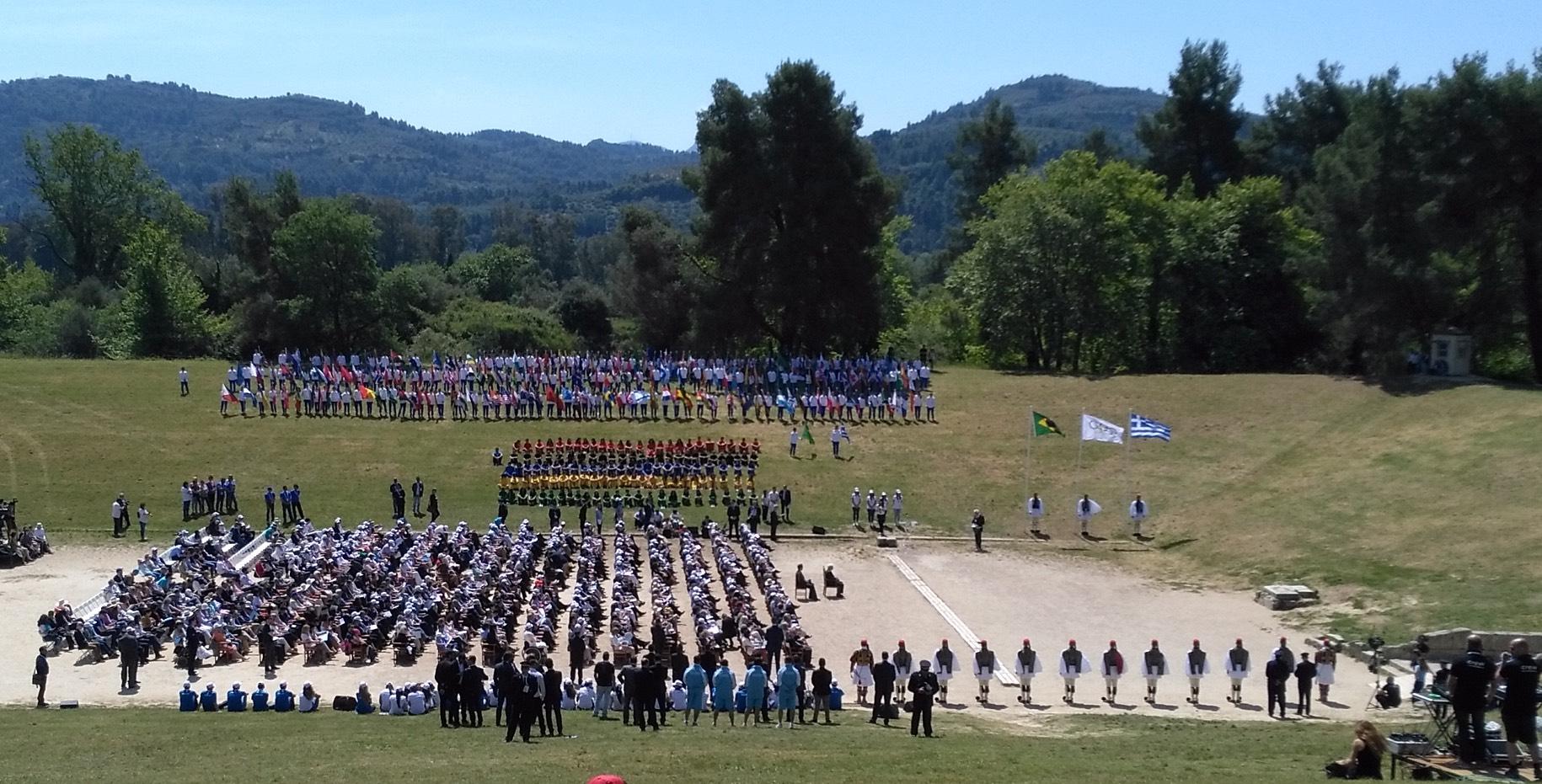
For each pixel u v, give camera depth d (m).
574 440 76.62
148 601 48.53
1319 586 54.72
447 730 33.53
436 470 73.50
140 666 44.66
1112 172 110.69
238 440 77.19
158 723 35.41
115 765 27.72
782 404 82.50
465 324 136.12
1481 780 24.69
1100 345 107.62
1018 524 68.31
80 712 38.22
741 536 63.06
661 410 85.81
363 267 125.69
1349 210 82.25
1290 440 74.25
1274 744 33.50
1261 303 103.75
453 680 35.16
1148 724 38.47
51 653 45.78
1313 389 81.19
